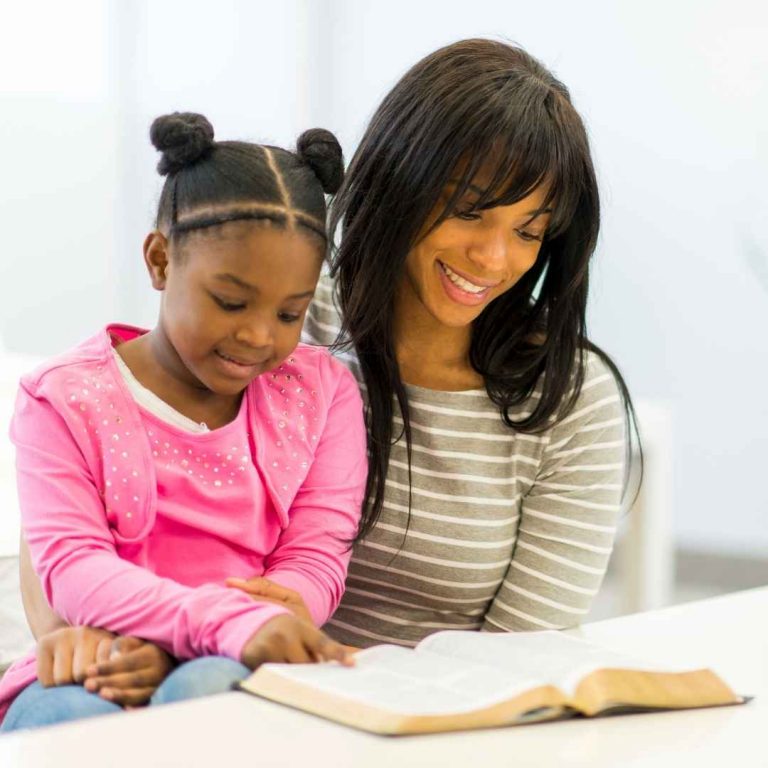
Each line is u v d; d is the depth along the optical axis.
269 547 1.66
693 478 5.00
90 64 5.11
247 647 1.29
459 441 1.85
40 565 1.49
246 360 1.51
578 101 4.96
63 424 1.54
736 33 4.70
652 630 1.65
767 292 4.75
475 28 5.11
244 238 1.47
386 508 1.85
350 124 5.36
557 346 1.83
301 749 1.03
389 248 1.72
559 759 1.06
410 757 1.03
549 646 1.39
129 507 1.54
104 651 1.38
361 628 1.95
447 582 1.88
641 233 4.95
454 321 1.75
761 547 4.90
